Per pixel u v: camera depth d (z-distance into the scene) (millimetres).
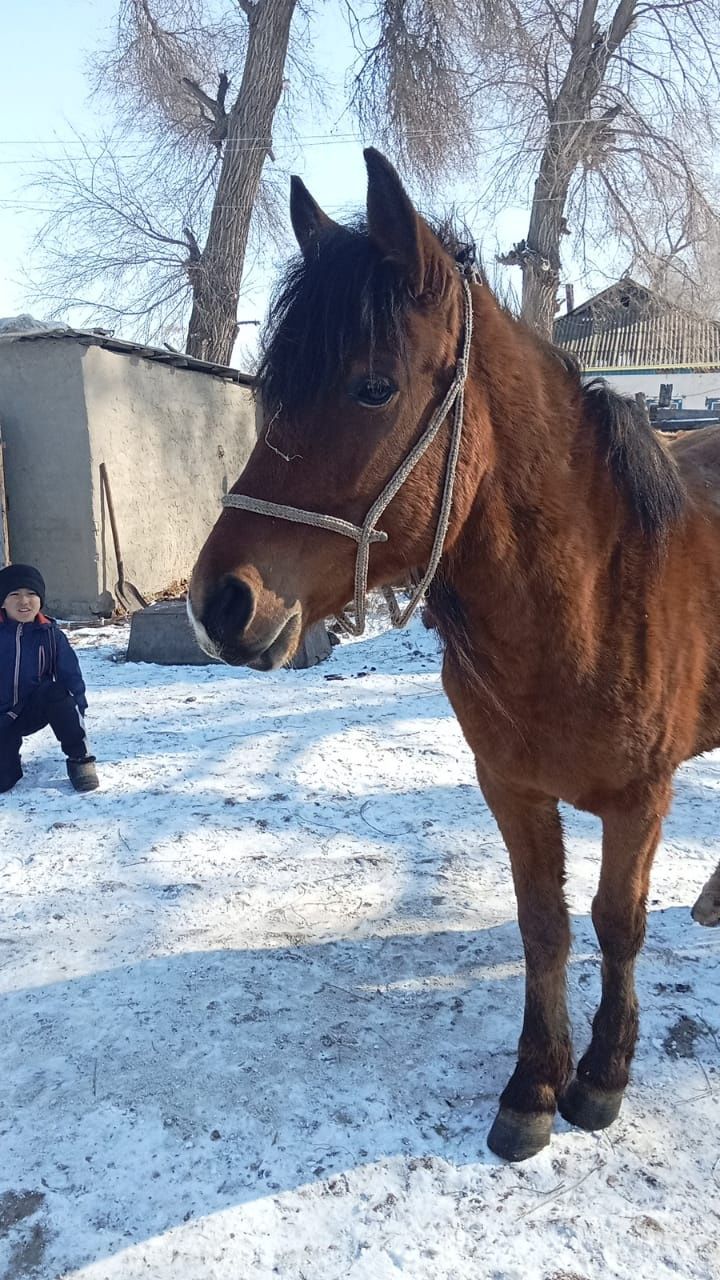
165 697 5379
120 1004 2359
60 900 2906
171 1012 2322
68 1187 1781
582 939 2650
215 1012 2318
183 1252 1633
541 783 1764
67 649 3877
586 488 1652
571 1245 1623
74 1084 2068
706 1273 1558
